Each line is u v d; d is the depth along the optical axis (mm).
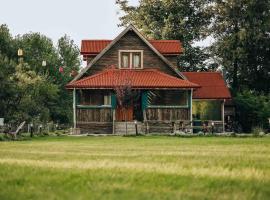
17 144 22156
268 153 13945
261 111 49281
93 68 45156
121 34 45219
